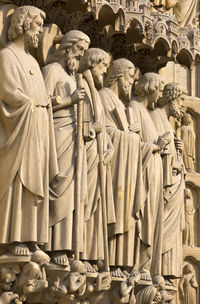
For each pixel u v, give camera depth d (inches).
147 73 298.8
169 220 293.6
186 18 329.4
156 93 297.6
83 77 268.2
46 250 244.1
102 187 261.1
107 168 268.2
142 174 279.0
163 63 306.8
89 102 265.4
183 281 313.3
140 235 278.4
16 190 237.5
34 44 252.1
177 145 306.0
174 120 320.2
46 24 268.7
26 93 243.1
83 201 252.1
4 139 241.0
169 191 296.4
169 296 290.8
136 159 275.9
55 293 246.4
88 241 259.0
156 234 284.0
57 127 252.8
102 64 274.4
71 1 266.8
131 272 276.2
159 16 293.7
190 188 324.2
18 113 239.3
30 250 239.6
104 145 267.0
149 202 281.4
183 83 330.3
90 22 280.4
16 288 238.5
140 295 278.1
